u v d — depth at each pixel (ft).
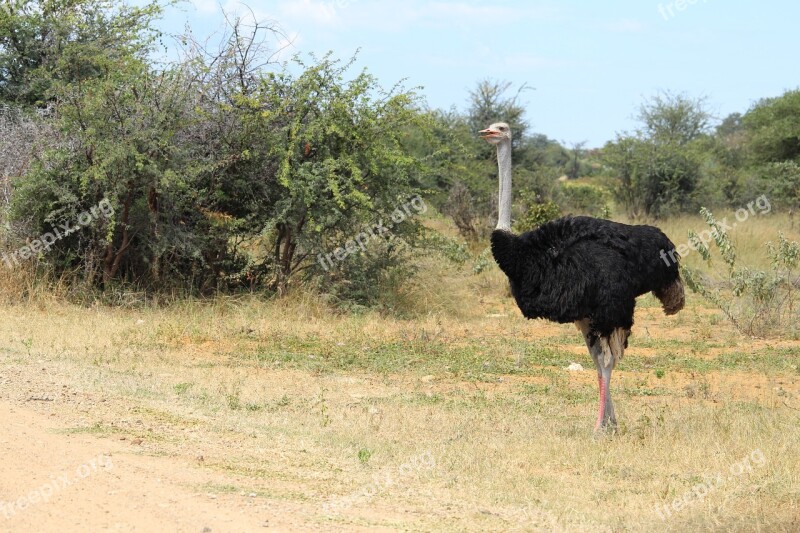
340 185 83.61
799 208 160.15
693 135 231.71
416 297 87.76
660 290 48.11
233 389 52.01
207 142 81.92
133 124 77.71
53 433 40.52
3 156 84.07
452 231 137.28
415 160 85.56
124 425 42.91
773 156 193.77
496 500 35.04
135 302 78.38
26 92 99.04
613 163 179.93
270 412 47.83
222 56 83.35
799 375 62.75
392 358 64.44
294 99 82.69
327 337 71.46
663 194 176.35
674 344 73.87
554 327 81.20
